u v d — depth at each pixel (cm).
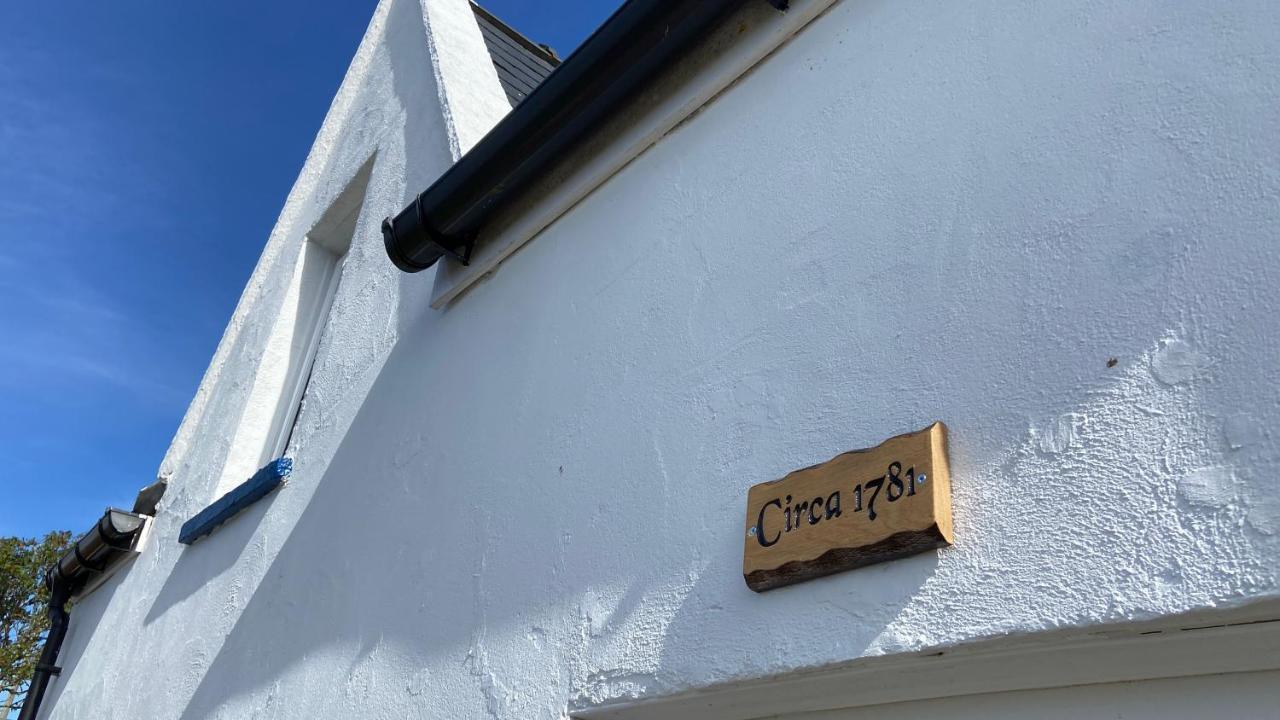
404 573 244
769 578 137
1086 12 133
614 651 163
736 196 187
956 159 143
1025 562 109
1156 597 96
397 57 430
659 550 164
